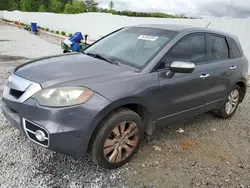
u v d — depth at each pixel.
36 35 19.95
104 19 16.62
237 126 4.38
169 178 2.77
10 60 8.73
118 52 3.46
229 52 4.31
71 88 2.43
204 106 3.86
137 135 2.97
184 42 3.44
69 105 2.38
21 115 2.53
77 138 2.44
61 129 2.36
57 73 2.70
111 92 2.55
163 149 3.38
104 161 2.71
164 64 3.12
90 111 2.43
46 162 2.85
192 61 3.54
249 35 8.17
